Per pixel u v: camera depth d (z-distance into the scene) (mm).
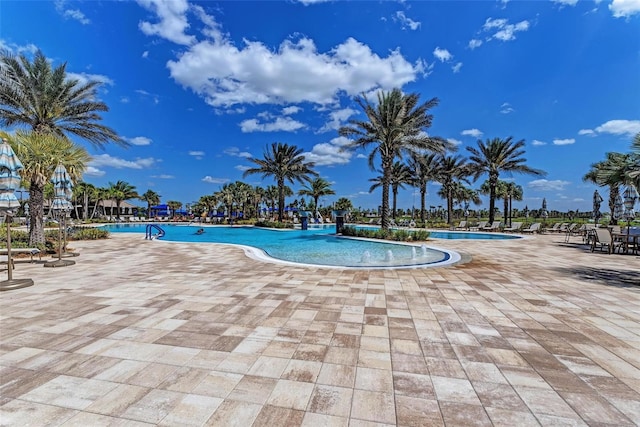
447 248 12812
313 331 3668
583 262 8883
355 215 49250
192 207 64125
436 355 3064
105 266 8336
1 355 3023
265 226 32156
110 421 2066
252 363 2887
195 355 3041
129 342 3342
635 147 9297
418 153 19156
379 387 2494
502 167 27828
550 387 2504
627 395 2396
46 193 16562
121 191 56812
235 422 2059
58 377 2625
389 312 4367
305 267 8023
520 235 20234
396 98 18094
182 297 5133
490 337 3508
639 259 9477
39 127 13570
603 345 3305
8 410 2176
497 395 2391
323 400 2316
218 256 10391
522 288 5746
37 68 13117
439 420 2092
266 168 30812
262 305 4688
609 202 20078
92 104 14391
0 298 5082
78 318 4098
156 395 2371
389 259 10656
